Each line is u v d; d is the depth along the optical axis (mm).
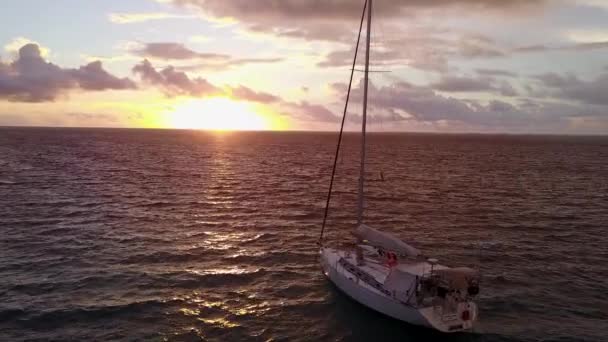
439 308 18188
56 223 37812
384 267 22375
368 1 23422
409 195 56000
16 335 18641
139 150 134250
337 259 24328
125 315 20609
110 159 99125
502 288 24391
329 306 21719
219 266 27672
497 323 20297
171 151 133750
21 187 56031
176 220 40281
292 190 59844
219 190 58438
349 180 71688
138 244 32094
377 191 59531
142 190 56531
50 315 20375
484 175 78812
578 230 37656
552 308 21984
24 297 22297
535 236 35656
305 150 155000
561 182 69625
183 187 60188
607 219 42094
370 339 18703
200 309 21453
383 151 152250
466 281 18141
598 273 27094
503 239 34656
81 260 28188
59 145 145875
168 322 20078
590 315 21312
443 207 48000
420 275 18750
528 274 26734
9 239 32594
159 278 25328
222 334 19141
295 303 22172
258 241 33750
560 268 27875
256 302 22328
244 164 96812
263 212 44812
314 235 35906
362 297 20906
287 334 19219
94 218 40062
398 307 18938
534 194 57188
